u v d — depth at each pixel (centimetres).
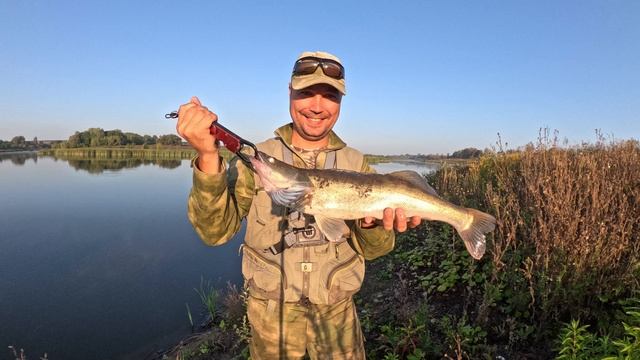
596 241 461
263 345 307
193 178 251
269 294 299
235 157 310
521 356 422
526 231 576
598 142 1093
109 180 2867
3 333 695
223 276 957
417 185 325
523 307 465
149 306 800
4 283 909
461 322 454
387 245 315
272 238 298
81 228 1388
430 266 688
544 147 930
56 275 955
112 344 667
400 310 554
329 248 304
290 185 282
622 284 429
